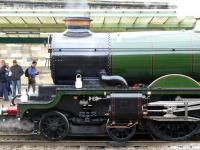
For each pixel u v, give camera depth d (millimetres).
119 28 24203
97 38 11406
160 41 11320
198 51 11219
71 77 11383
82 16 11570
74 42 11305
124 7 28031
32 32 24250
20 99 12070
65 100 11109
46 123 11062
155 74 11352
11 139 11352
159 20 23172
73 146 10484
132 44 11305
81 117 11195
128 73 11344
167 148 10188
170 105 10844
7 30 24312
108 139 11578
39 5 27094
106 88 10867
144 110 10758
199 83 11578
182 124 11070
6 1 27391
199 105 10906
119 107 10688
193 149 10039
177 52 11211
